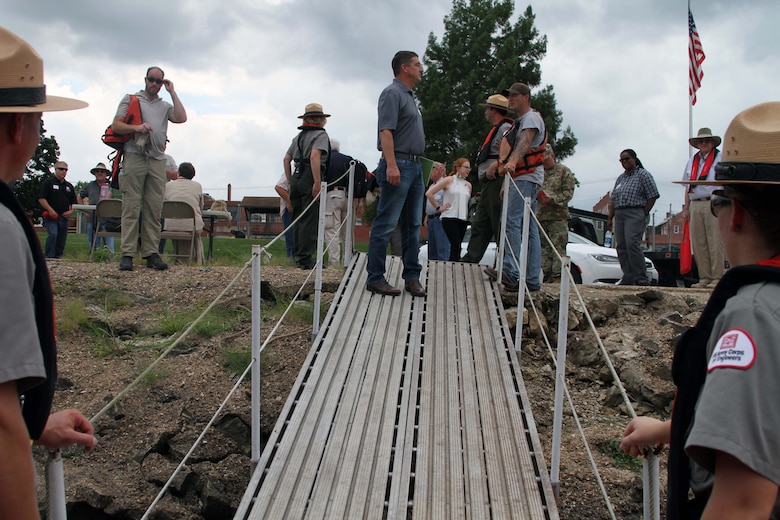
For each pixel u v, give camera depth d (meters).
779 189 1.65
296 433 4.75
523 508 4.09
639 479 4.93
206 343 6.48
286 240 10.28
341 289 7.15
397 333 6.28
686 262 8.84
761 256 1.70
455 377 5.58
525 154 7.40
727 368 1.53
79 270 7.80
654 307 7.50
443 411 5.10
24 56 1.75
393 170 6.58
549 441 5.57
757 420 1.47
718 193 1.79
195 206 9.50
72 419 2.19
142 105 7.79
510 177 7.24
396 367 5.67
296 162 8.75
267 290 7.57
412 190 6.98
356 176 9.29
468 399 5.26
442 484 4.28
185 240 9.51
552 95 30.91
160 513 4.85
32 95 1.76
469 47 31.70
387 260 8.26
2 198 1.66
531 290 7.40
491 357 5.94
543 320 7.14
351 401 5.17
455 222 9.34
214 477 5.11
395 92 6.59
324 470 4.39
